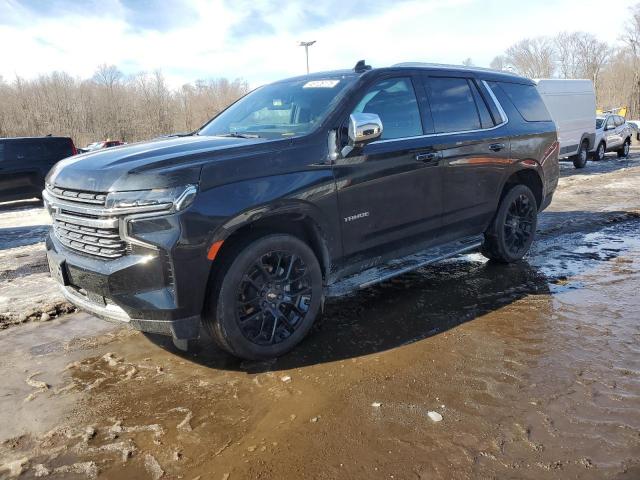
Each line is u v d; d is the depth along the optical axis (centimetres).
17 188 1312
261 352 334
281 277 343
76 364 349
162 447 256
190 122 6325
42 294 492
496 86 518
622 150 1958
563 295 446
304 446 251
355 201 374
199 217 294
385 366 329
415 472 229
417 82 437
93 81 6431
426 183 426
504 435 252
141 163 303
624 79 6144
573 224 736
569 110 1486
